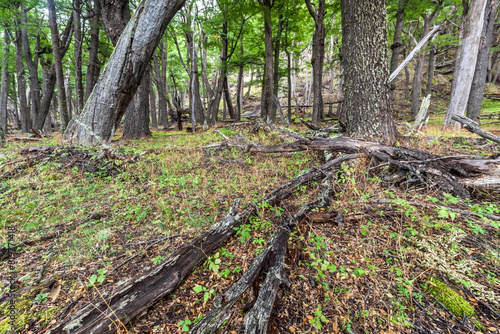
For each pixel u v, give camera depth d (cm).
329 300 180
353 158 420
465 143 574
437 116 1647
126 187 427
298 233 239
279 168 494
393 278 198
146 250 247
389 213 285
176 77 2595
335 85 2830
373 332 157
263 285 170
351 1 518
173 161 569
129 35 615
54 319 168
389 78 516
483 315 166
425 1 1024
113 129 700
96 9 1052
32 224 297
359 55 518
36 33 1401
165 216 316
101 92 654
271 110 1191
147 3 594
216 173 502
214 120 1477
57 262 234
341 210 297
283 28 1488
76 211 337
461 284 191
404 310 174
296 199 343
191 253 215
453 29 1797
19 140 863
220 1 1212
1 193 378
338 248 237
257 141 734
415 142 532
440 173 351
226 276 196
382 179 381
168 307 179
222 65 1459
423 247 227
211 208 336
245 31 1542
